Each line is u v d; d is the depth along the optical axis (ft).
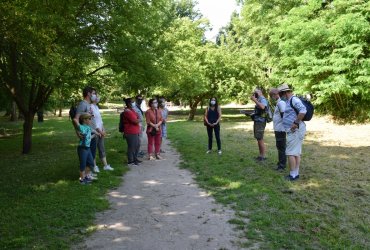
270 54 84.12
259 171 28.19
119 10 39.70
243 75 95.86
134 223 18.12
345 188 23.18
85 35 40.04
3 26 26.50
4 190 24.08
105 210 20.18
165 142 48.24
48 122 98.17
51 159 37.70
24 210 19.58
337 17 57.67
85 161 25.68
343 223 17.38
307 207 19.71
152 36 45.42
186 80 84.79
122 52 42.11
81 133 25.38
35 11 28.73
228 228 17.19
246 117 102.94
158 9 45.78
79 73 39.34
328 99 63.72
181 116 117.29
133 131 32.73
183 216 19.02
